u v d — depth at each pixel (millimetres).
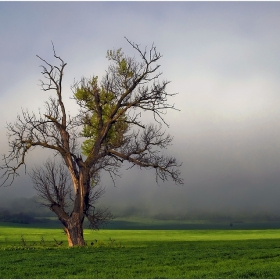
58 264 22328
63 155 35875
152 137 36969
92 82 38531
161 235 75500
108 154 36906
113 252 28578
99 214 36281
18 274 19000
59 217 35000
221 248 32781
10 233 77938
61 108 36688
